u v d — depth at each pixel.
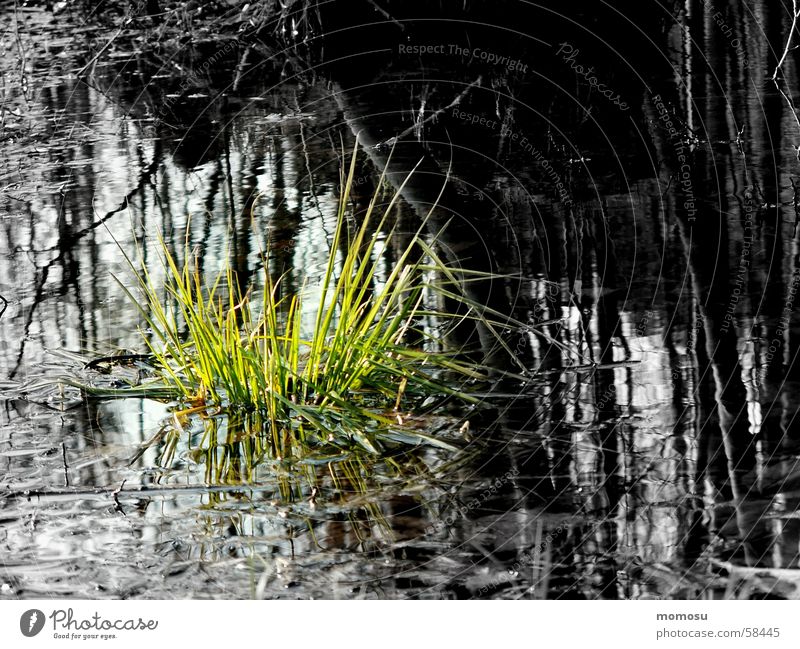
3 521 2.46
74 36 9.64
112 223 5.07
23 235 4.93
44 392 3.28
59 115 7.36
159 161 6.17
